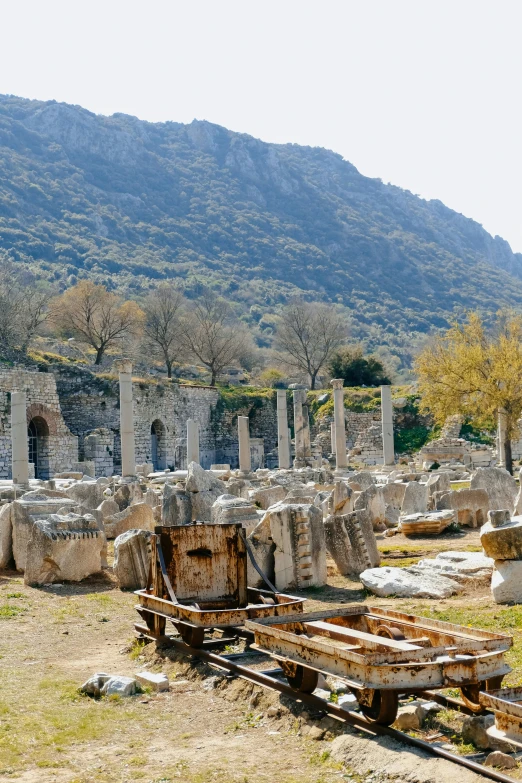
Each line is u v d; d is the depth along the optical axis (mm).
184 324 95188
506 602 13586
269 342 164125
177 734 8375
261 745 7945
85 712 9070
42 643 12484
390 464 50906
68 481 41812
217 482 21656
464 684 7812
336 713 8141
